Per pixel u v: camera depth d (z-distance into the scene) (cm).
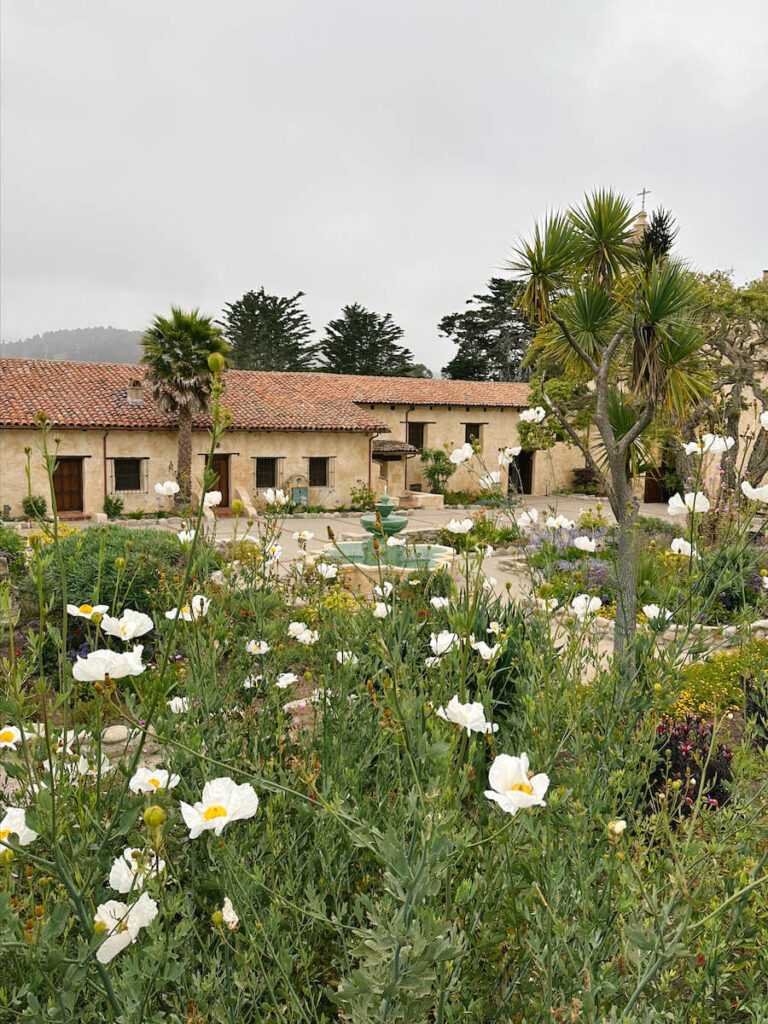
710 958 149
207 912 197
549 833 146
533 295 587
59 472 1958
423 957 109
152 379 2050
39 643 144
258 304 4781
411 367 5022
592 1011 123
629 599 314
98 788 147
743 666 229
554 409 431
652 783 304
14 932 115
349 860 197
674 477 1261
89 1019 140
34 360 2223
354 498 2372
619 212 574
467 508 2528
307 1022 154
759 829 169
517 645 261
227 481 2214
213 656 238
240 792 119
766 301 1504
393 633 240
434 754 122
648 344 568
